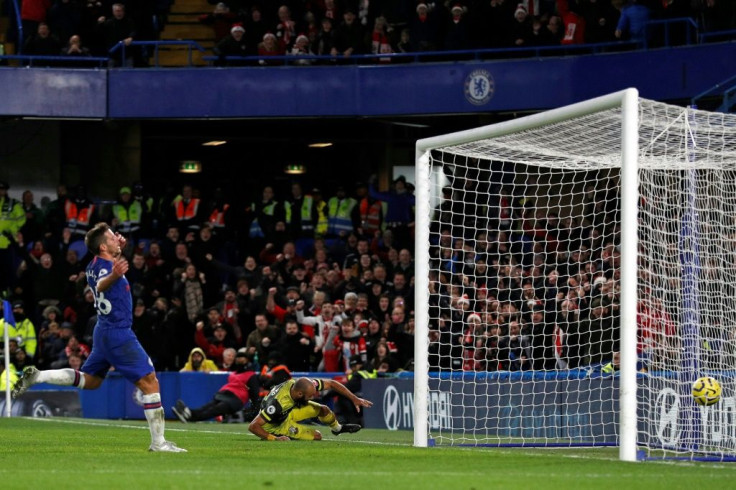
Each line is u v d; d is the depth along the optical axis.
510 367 28.70
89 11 46.22
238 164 52.41
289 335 35.62
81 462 15.97
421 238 22.12
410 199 44.75
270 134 50.31
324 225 44.38
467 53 43.47
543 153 23.98
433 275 35.47
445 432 28.58
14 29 47.84
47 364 38.25
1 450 18.64
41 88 44.16
